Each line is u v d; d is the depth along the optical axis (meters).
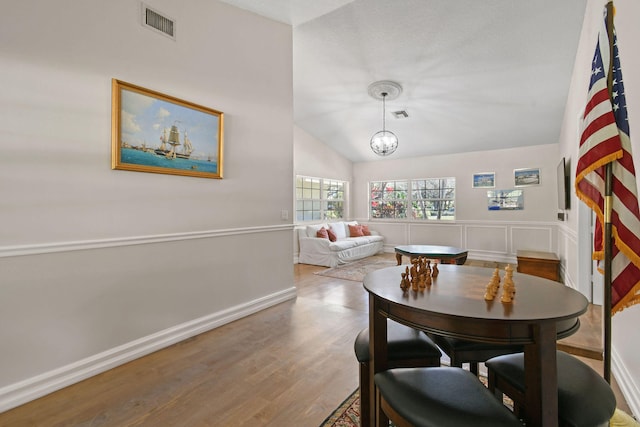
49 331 1.92
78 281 2.04
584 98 2.92
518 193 6.00
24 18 1.81
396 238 7.43
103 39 2.12
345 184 7.76
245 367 2.17
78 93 2.02
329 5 3.01
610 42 1.36
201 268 2.77
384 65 3.93
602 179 1.43
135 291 2.32
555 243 5.66
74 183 2.01
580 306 1.09
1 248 1.73
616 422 1.32
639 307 1.59
